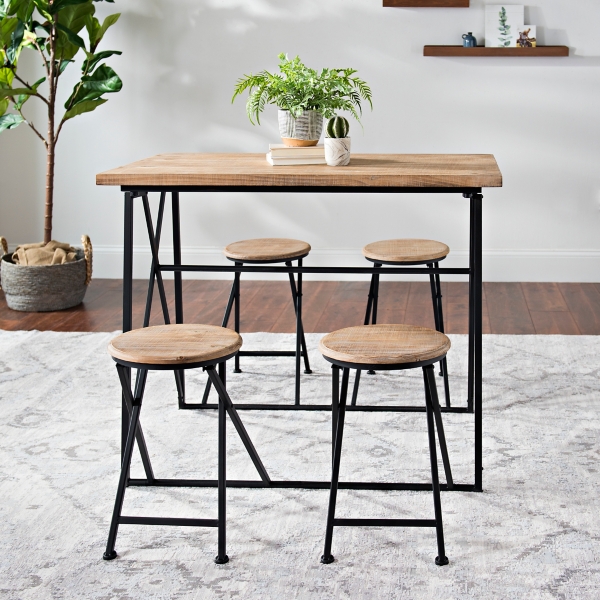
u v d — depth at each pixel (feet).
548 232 17.93
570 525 8.12
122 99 18.06
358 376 11.09
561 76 17.17
